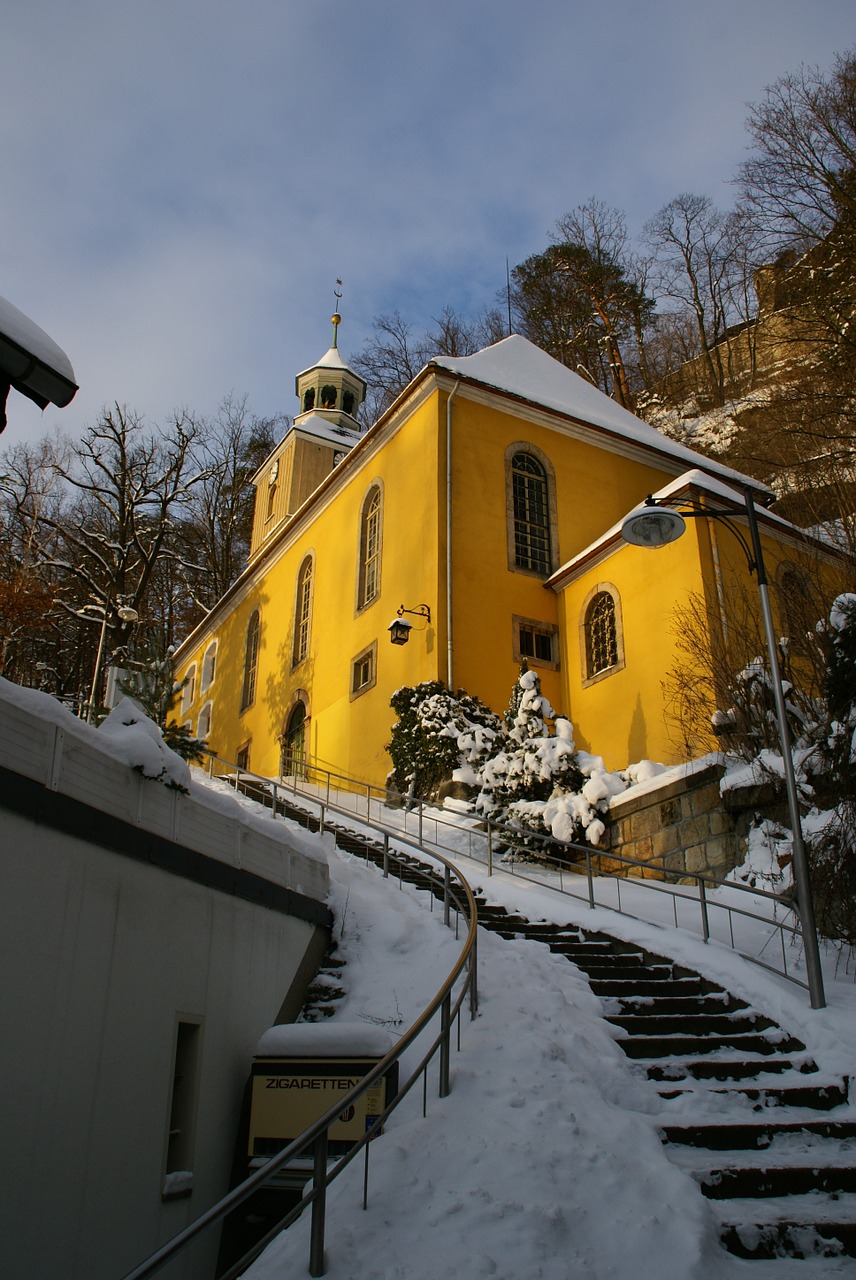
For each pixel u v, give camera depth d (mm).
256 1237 6746
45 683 36500
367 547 23938
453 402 21781
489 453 21844
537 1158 5695
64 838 6281
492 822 13188
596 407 25547
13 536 32031
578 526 22547
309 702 25359
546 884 12391
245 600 32188
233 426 48188
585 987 8641
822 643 12203
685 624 16984
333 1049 7082
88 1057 6141
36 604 30359
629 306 45625
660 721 17703
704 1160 6070
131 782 7125
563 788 15750
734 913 11289
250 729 29266
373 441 23703
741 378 40312
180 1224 6711
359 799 18844
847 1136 6422
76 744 6547
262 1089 7074
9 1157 5359
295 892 9336
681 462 24406
